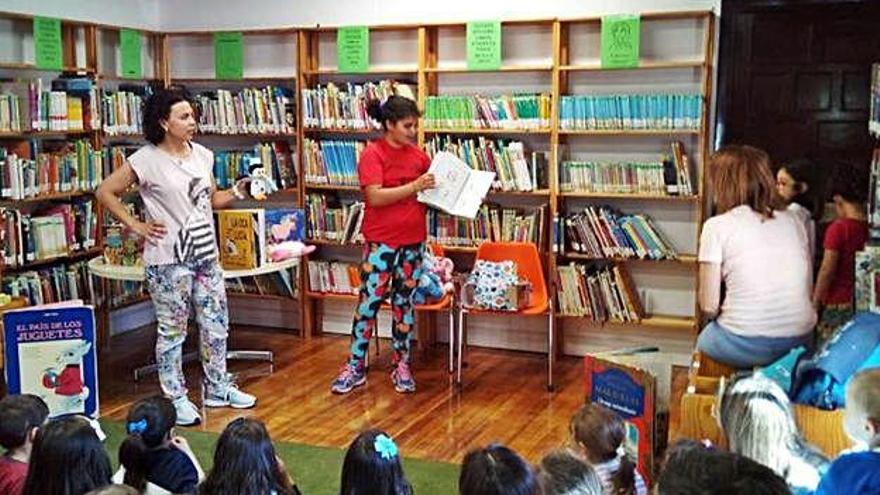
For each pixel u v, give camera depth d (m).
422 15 5.91
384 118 4.80
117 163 6.02
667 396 3.51
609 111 5.33
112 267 4.91
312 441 4.21
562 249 5.52
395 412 4.65
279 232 5.32
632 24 5.18
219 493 2.25
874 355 2.71
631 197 5.39
